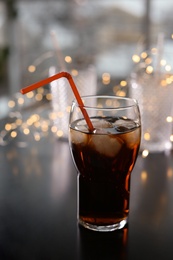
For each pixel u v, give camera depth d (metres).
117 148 0.45
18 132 0.83
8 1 1.88
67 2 1.86
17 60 1.89
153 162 0.68
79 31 1.87
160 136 0.72
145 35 1.82
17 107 1.00
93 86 0.80
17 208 0.52
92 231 0.47
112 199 0.46
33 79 1.71
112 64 1.81
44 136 0.81
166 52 1.02
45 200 0.55
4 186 0.59
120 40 1.86
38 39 1.89
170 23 1.82
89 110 0.46
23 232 0.47
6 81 1.89
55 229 0.48
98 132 0.45
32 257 0.42
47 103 1.01
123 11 1.84
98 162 0.45
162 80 0.71
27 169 0.65
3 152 0.72
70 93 0.76
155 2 1.81
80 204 0.48
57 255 0.43
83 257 0.43
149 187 0.59
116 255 0.43
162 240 0.46
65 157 0.70
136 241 0.45
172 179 0.62
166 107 0.71
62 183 0.60
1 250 0.44
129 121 0.47
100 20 1.86
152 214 0.51
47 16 1.88
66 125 0.78
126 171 0.47
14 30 1.90
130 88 0.74
